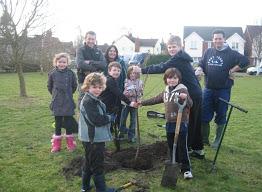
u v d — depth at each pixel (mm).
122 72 4254
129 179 3035
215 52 3957
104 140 2709
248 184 3047
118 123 4164
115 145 3744
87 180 2764
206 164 3467
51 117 5680
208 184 3004
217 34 3898
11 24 8094
